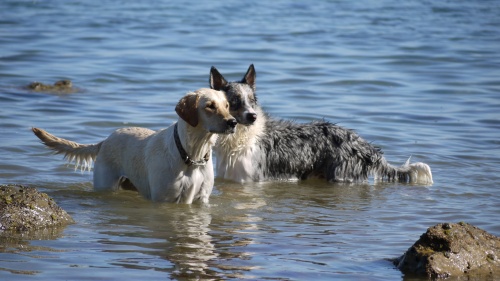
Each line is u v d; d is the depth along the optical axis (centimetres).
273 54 2483
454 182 1281
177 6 3616
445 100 1922
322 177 1388
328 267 854
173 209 1083
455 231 869
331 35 2883
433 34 2930
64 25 2981
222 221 1037
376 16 3372
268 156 1352
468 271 835
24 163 1309
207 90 1050
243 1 3822
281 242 943
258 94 1928
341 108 1811
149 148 1103
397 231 1002
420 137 1580
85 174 1278
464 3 3747
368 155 1362
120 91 1925
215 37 2784
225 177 1338
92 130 1541
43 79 2025
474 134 1605
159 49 2522
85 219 1021
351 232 995
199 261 862
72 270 821
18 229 948
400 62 2400
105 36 2752
